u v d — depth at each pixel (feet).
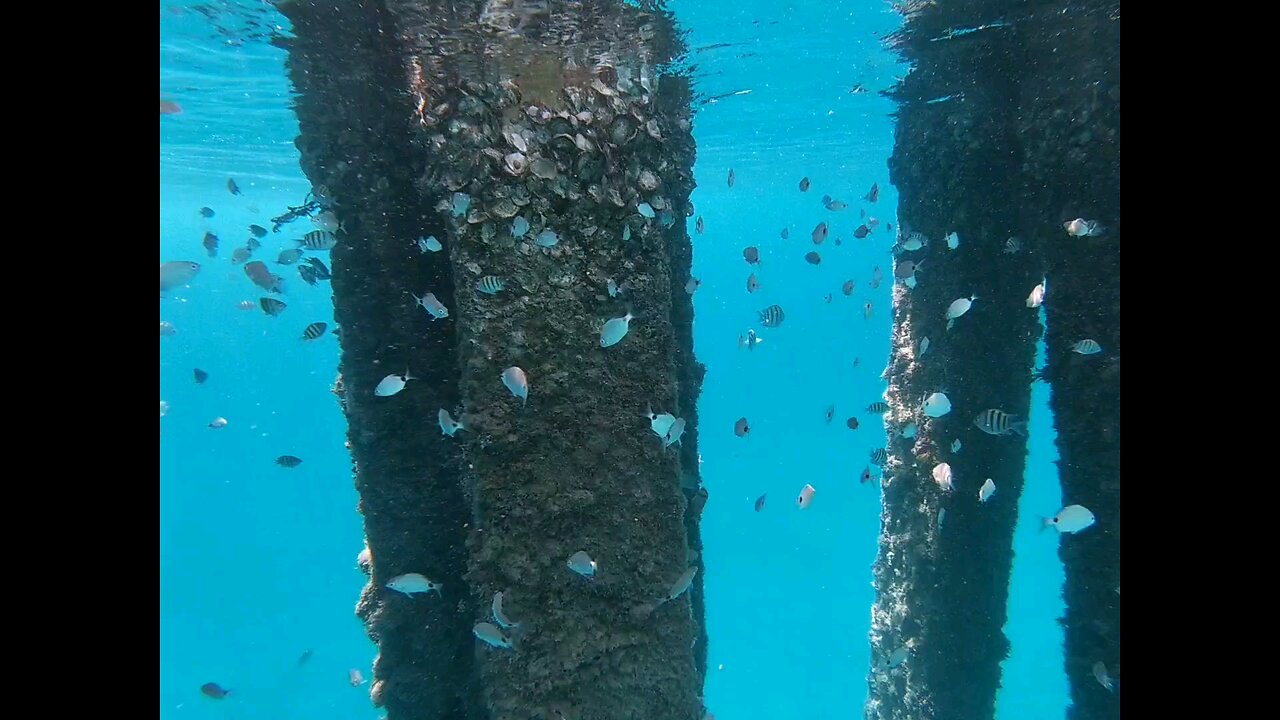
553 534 5.59
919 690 8.21
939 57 9.11
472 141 5.98
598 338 5.85
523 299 5.73
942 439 8.12
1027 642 18.01
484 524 5.56
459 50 8.05
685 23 9.45
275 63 10.70
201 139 16.60
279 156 18.70
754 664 18.08
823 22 9.89
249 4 8.63
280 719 16.26
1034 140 7.35
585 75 7.74
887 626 9.04
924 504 8.29
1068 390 6.82
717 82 12.73
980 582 8.02
